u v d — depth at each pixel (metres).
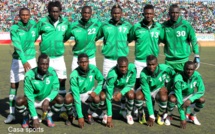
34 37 5.59
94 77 5.44
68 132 4.91
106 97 5.27
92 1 35.84
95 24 5.98
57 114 6.02
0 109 6.28
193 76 5.32
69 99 5.18
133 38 6.04
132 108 5.40
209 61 15.92
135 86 6.07
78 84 5.27
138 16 35.00
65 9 34.31
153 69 5.21
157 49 5.98
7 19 30.92
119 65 5.14
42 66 4.80
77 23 5.89
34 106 5.01
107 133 4.88
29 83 4.90
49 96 5.04
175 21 5.87
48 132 4.91
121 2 36.59
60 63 5.94
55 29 5.75
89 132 4.92
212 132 4.98
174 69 6.08
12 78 5.53
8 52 19.08
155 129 5.13
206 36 27.83
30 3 33.78
